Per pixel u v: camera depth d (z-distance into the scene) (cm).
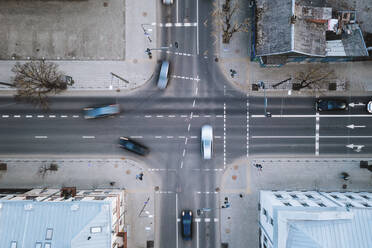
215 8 3938
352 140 3941
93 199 3397
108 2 3962
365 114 3925
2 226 3183
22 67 3922
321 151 3966
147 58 3988
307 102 3947
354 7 3847
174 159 4016
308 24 3381
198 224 3997
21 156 4038
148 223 4003
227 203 3984
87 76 3997
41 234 3147
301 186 3969
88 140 4034
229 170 4000
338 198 3578
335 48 3575
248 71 3962
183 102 3991
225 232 3988
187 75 3978
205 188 4003
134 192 4022
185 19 3953
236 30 3866
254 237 3969
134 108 4006
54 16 3975
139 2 3962
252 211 3984
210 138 3894
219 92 3975
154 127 4012
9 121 4028
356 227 2972
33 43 3988
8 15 3984
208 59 3969
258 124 3984
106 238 3181
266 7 3481
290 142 3972
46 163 4038
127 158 4031
